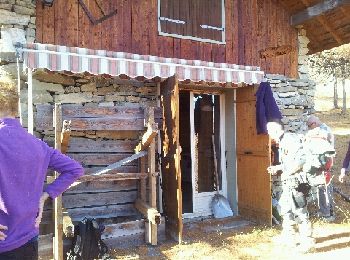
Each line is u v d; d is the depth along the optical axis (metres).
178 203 6.08
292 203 5.57
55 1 6.25
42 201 2.00
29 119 5.35
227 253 5.60
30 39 5.98
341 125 24.50
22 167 1.90
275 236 6.47
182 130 9.09
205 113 8.40
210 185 8.28
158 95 7.14
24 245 1.88
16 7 5.86
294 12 8.80
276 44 8.70
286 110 8.48
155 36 7.18
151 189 6.08
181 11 7.49
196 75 6.24
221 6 7.98
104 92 6.72
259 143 7.33
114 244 5.89
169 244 6.04
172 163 6.27
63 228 5.04
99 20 6.55
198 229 7.03
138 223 6.07
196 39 7.60
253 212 7.54
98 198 6.61
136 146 6.68
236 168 8.05
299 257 5.32
